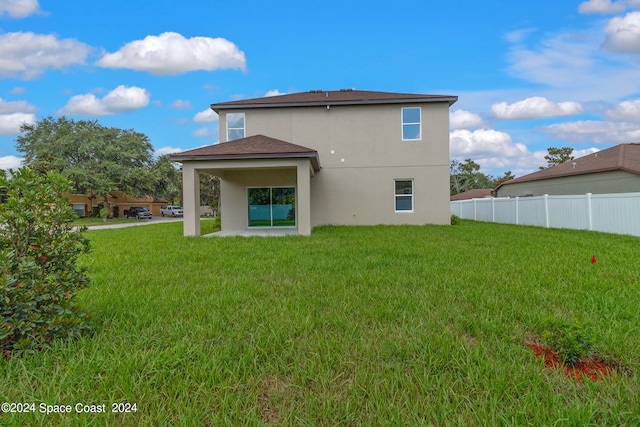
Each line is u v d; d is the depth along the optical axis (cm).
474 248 784
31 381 227
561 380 222
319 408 196
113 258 718
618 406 193
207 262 658
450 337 284
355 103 1502
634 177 1443
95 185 3144
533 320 323
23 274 263
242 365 243
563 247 789
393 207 1537
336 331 308
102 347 271
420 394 209
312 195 1550
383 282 480
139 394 209
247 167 1163
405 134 1527
